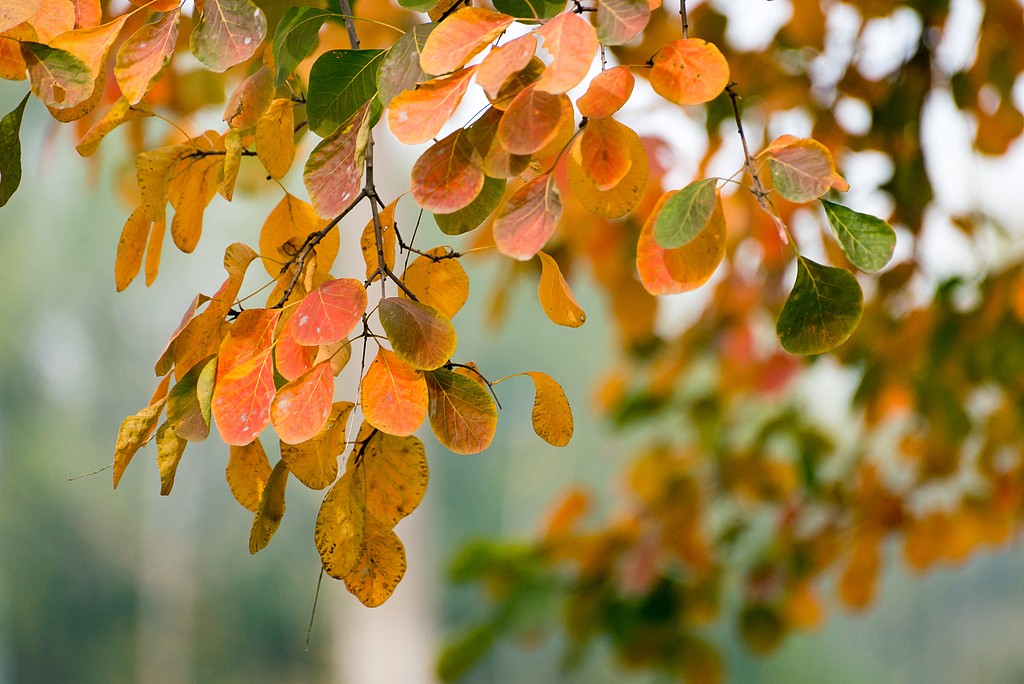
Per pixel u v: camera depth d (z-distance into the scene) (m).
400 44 2.75
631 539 6.00
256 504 2.77
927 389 5.20
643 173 2.71
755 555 6.12
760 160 2.73
